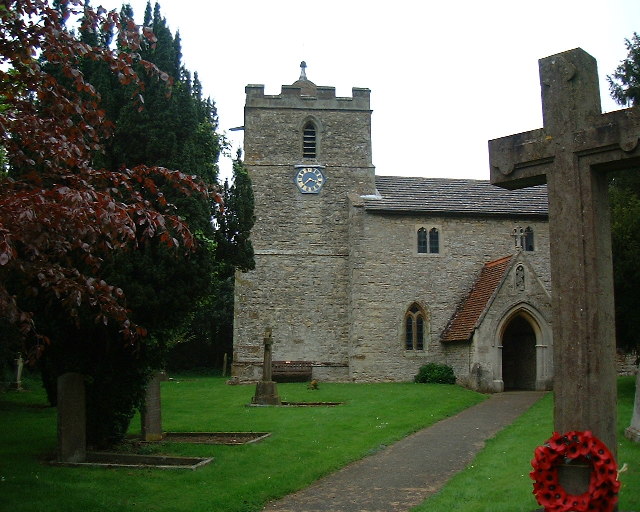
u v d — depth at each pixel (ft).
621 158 19.22
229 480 32.45
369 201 99.19
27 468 33.65
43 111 26.96
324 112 104.27
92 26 24.98
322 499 30.42
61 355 40.06
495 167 22.25
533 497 26.32
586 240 19.71
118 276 36.47
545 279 100.01
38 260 26.86
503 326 86.89
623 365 96.22
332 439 45.24
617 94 73.26
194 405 66.44
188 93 43.04
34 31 23.72
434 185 106.73
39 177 25.49
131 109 40.27
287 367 95.71
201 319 134.92
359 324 95.71
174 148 40.86
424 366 94.79
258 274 99.25
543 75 21.12
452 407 64.85
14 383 81.30
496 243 100.07
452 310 97.40
